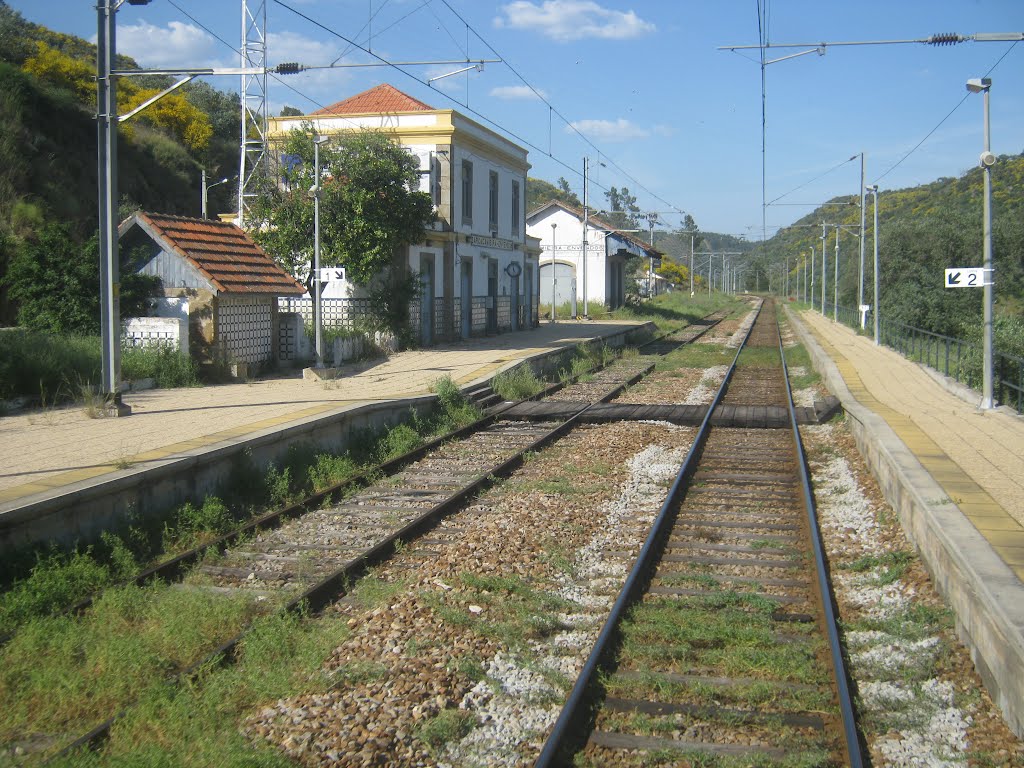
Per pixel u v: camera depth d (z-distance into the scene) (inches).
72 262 742.5
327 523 393.7
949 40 569.6
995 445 450.6
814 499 434.0
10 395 578.9
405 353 1012.5
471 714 217.6
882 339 1278.3
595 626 271.7
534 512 402.6
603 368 1080.8
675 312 2416.3
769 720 212.4
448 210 1155.9
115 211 541.6
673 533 374.3
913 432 491.8
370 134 1008.9
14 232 1069.1
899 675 238.5
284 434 483.2
